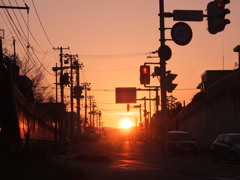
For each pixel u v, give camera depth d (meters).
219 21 26.33
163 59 32.06
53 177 27.06
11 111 47.78
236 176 32.25
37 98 89.25
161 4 31.77
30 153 32.28
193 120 112.38
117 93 85.88
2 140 35.19
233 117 68.44
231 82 69.94
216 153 49.78
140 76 34.47
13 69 65.56
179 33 29.23
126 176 31.69
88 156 49.72
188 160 54.00
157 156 62.69
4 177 22.59
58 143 44.44
